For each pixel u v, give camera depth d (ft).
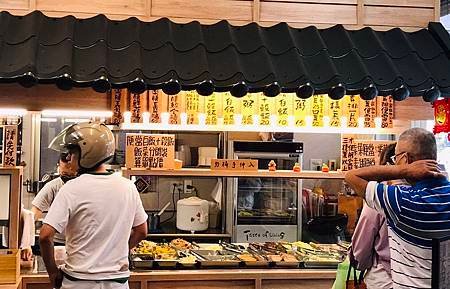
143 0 11.05
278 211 16.16
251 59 10.25
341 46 10.89
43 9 10.75
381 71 10.42
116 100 11.30
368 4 11.78
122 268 8.91
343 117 12.61
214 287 11.33
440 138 16.89
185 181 17.97
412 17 11.92
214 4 11.27
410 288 6.82
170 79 9.44
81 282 8.55
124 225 8.93
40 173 20.12
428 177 6.84
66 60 9.39
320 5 11.60
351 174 7.20
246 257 11.95
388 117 12.67
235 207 15.83
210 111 12.14
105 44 9.97
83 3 10.85
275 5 11.47
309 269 11.72
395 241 7.01
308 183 18.21
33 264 11.46
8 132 10.95
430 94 10.25
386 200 6.85
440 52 11.23
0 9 10.64
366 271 8.75
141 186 17.20
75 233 8.68
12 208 10.73
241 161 12.83
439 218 6.67
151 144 12.39
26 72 8.96
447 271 5.29
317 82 9.95
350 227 15.55
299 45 10.79
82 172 9.05
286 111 12.37
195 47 10.28
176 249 12.67
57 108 10.79
